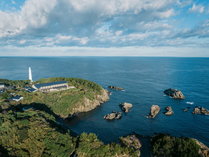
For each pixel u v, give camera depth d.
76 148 62.78
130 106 128.62
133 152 67.25
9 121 67.25
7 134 60.09
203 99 146.12
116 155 63.91
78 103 120.00
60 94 125.88
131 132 91.81
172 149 71.12
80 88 145.12
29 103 108.00
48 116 88.12
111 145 68.12
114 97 154.00
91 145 64.88
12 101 104.12
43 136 64.12
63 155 58.28
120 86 196.00
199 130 94.06
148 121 105.00
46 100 115.50
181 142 73.06
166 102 139.62
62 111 110.56
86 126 98.38
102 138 85.62
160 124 101.00
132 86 195.62
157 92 169.50
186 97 152.00
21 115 78.88
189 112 119.12
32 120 74.25
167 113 115.06
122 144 79.00
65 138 66.44
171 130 93.88
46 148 59.31
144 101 142.38
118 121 105.00
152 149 75.25
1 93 116.50
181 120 106.38
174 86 192.88
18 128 65.19
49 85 138.62
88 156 60.75
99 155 61.81
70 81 164.12
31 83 162.12
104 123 102.38
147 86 195.12
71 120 105.62
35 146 58.78
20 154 53.59
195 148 69.00
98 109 125.00
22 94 118.25
